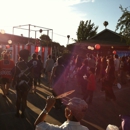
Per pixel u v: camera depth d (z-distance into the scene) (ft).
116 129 7.69
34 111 22.65
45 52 54.29
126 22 59.93
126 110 24.75
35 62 31.04
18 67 19.40
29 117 20.61
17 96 20.04
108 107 25.96
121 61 45.62
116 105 27.02
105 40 114.83
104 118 21.58
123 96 33.01
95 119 21.17
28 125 18.45
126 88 40.47
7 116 20.62
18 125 18.37
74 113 7.11
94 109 24.82
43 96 30.04
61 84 23.40
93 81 26.68
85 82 29.63
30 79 19.71
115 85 42.52
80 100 7.33
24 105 20.15
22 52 19.67
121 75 44.93
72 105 7.14
